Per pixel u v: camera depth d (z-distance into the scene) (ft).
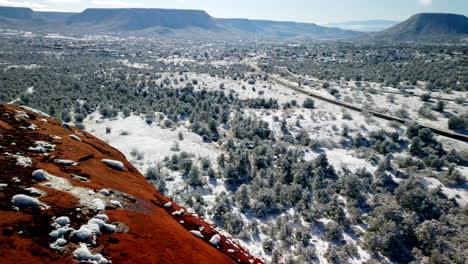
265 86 447.01
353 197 167.02
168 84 435.53
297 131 281.95
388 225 129.80
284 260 115.85
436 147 224.53
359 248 128.16
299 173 180.34
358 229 140.46
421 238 127.85
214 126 291.79
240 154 211.20
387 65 581.12
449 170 184.03
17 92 319.88
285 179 188.24
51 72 453.58
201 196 154.40
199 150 236.02
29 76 406.21
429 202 150.10
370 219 145.18
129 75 475.31
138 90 396.98
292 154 218.38
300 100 378.53
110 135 254.47
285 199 164.55
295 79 499.92
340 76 513.04
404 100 345.51
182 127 294.05
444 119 284.61
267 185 178.81
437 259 113.80
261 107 362.33
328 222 141.49
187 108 338.75
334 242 132.05
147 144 237.04
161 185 159.84
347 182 170.71
